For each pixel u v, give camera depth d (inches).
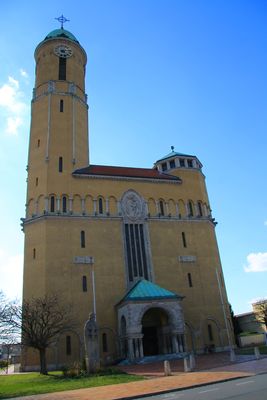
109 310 1929.1
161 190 2367.1
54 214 2048.5
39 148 2282.2
